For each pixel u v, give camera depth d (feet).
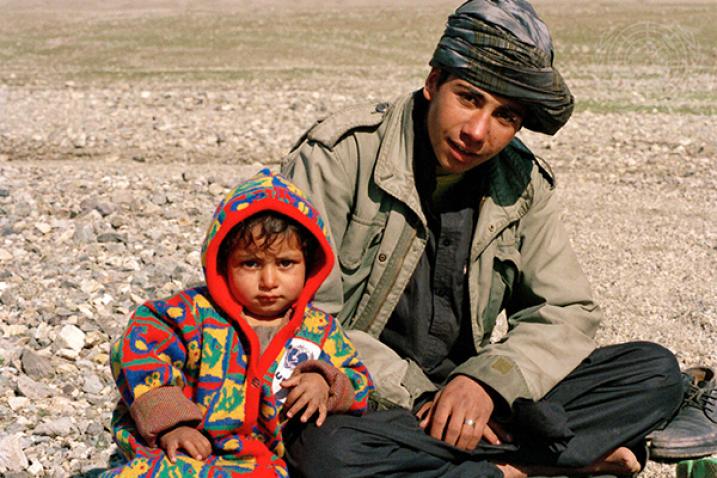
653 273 22.84
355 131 11.42
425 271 11.57
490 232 11.43
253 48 64.08
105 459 13.62
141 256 21.61
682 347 18.42
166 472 9.32
